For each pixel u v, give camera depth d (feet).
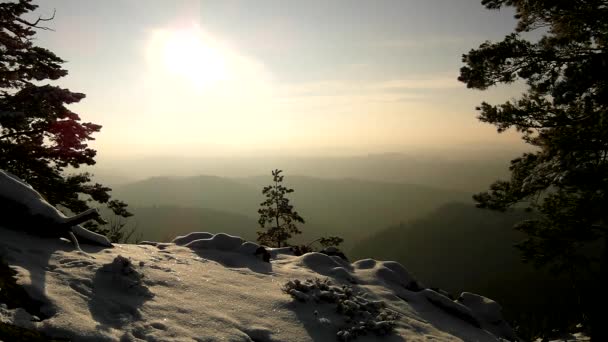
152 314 15.90
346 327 19.67
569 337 43.80
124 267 18.17
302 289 21.91
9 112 34.35
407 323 22.93
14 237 19.02
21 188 20.81
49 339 12.52
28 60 38.40
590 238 37.76
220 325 16.55
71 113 41.29
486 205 42.27
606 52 35.53
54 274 16.53
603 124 34.60
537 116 39.22
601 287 36.55
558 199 41.55
